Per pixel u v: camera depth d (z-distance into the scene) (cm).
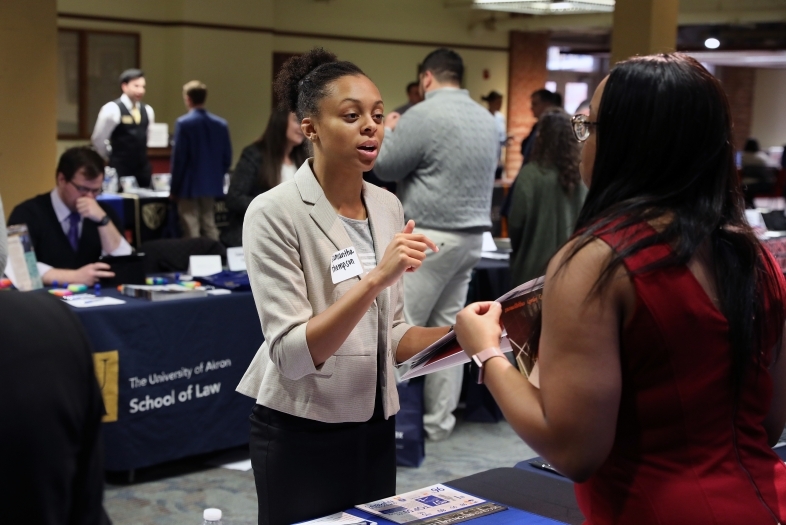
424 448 387
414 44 1252
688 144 110
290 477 173
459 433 418
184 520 312
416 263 152
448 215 366
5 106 472
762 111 1730
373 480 180
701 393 109
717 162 112
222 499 332
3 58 468
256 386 177
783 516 111
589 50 1477
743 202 120
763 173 1020
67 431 92
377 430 179
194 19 1008
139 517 313
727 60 1490
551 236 398
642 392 109
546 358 111
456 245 368
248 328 358
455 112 365
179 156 710
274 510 175
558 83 1555
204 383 346
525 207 398
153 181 806
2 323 91
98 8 962
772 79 1717
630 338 108
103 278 351
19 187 481
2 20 466
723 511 107
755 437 117
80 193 354
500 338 130
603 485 114
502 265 437
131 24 989
